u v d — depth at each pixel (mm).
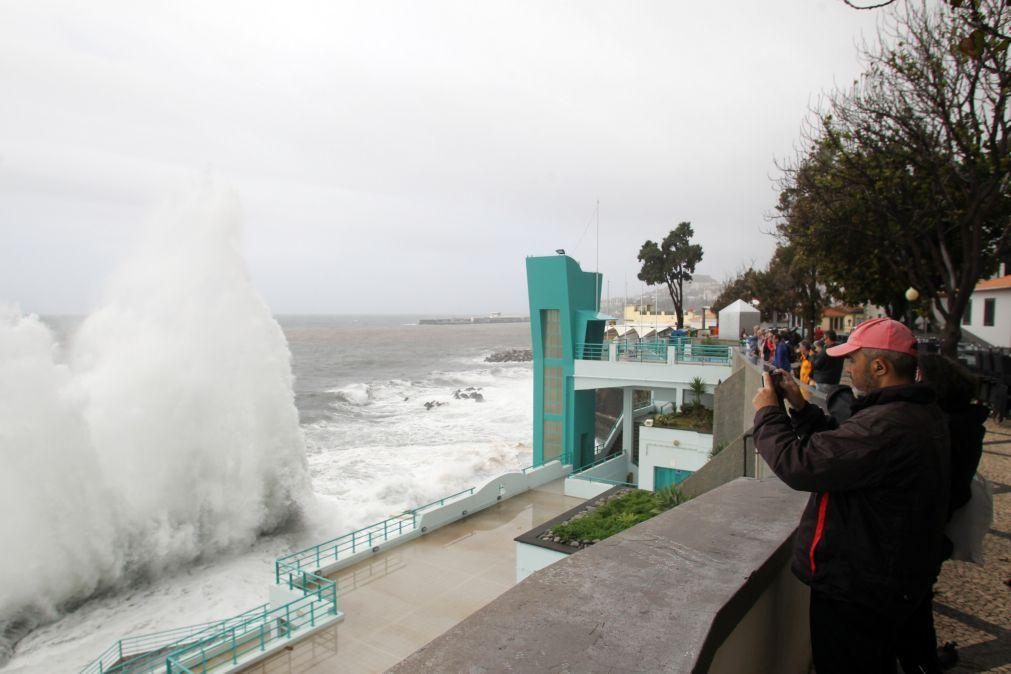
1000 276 25219
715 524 2771
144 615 17641
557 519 16125
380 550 18031
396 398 65875
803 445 2133
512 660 1552
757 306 53719
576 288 29469
